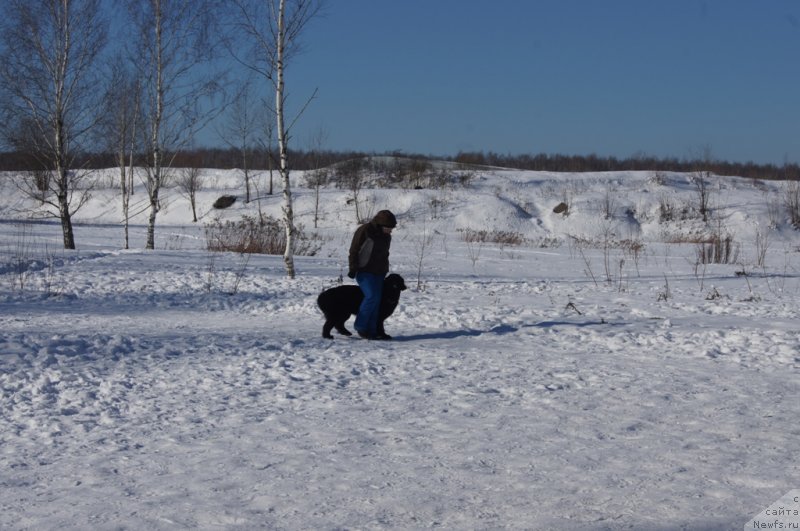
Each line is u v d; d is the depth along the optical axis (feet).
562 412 20.18
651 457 16.20
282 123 57.88
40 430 19.52
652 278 64.08
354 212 162.61
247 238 92.63
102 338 30.96
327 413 20.48
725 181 189.26
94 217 174.09
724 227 144.87
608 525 12.58
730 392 22.31
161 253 75.82
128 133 105.19
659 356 28.58
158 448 17.61
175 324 37.83
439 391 22.89
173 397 22.59
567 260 87.97
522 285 54.85
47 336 31.22
